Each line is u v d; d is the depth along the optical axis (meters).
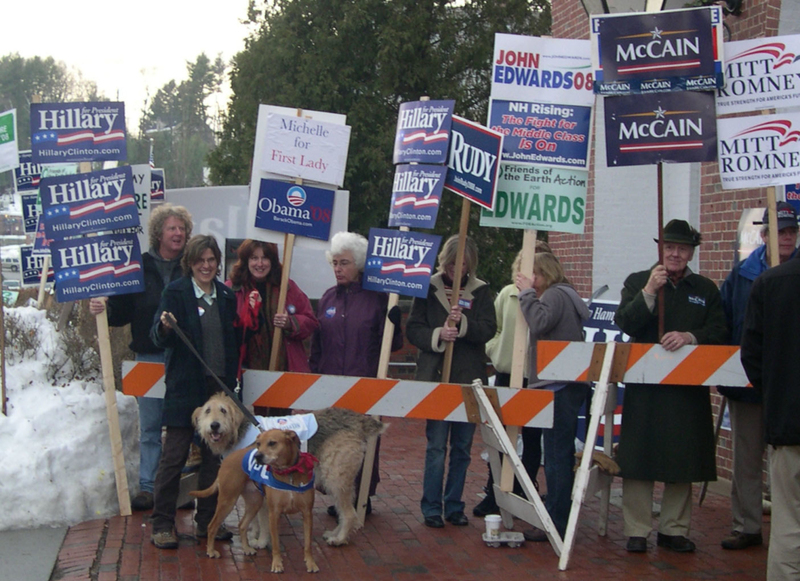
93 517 6.02
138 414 6.85
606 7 8.02
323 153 6.17
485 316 6.27
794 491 4.36
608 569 5.24
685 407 5.43
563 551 5.24
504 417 5.73
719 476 7.33
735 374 5.32
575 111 5.79
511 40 5.78
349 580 4.99
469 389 5.79
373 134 15.59
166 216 6.42
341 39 15.46
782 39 5.38
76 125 6.15
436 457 6.16
